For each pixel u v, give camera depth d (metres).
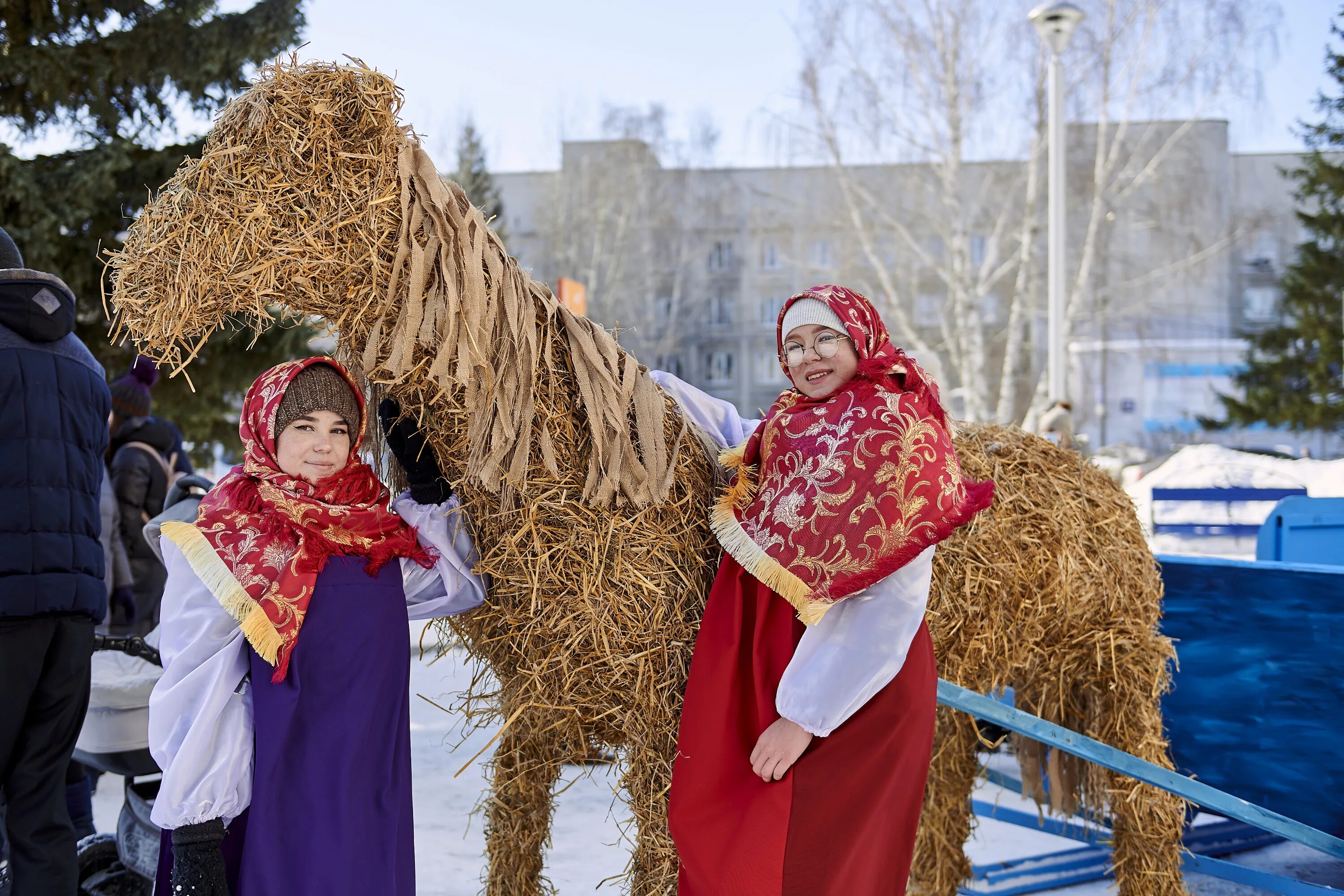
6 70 7.18
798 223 25.27
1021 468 2.53
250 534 1.83
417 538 1.94
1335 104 20.91
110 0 7.57
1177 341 27.86
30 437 2.36
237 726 1.78
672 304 28.67
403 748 1.90
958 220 17.47
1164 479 10.83
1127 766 2.41
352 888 1.74
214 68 7.70
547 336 1.95
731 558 1.94
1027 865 3.32
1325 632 2.55
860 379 1.94
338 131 1.78
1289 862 3.53
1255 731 2.70
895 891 1.86
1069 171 19.52
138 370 4.26
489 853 2.32
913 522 1.81
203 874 1.70
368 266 1.80
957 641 2.35
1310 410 20.39
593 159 29.48
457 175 26.30
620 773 2.08
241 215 1.73
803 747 1.78
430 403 1.91
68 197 7.14
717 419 2.24
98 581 2.49
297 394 1.90
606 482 1.89
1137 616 2.57
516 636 1.94
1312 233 21.27
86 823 3.08
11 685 2.29
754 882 1.75
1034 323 21.20
